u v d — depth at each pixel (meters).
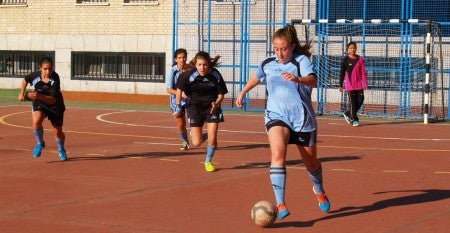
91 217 11.80
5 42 46.28
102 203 12.92
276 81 11.38
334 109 36.16
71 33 44.59
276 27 38.94
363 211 12.28
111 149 20.62
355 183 15.12
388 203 12.95
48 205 12.73
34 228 11.03
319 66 35.31
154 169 16.94
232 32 39.81
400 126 29.09
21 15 45.88
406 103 34.66
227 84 39.97
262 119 31.39
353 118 28.80
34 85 17.89
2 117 30.64
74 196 13.56
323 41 35.66
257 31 39.28
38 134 18.41
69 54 44.66
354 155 19.67
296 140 11.48
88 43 44.16
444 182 15.24
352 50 28.72
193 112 17.16
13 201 13.09
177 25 39.28
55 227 11.10
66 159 18.42
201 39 40.66
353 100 28.72
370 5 38.06
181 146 21.33
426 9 37.56
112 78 43.50
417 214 12.02
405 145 22.19
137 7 42.75
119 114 32.97
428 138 24.34
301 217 11.82
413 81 35.44
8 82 46.44
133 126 27.50
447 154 19.97
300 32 37.81
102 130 25.91
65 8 44.72
